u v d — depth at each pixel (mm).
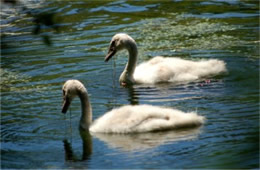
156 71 18672
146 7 29094
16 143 13562
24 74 19469
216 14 27062
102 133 14094
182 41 22688
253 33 23281
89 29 25047
